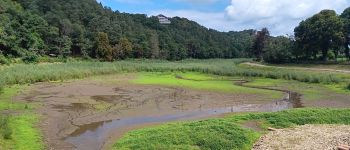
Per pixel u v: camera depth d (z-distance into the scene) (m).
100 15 156.25
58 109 39.28
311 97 50.31
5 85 52.53
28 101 42.97
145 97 48.97
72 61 107.19
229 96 50.88
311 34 106.69
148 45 151.00
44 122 33.06
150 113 38.78
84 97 47.56
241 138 26.14
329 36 101.62
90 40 131.25
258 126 30.66
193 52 184.75
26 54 95.31
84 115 37.03
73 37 126.12
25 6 137.88
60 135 29.45
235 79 75.88
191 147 24.52
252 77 79.81
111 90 54.81
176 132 27.12
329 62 99.75
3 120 27.67
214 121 30.67
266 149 24.28
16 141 26.12
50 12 136.62
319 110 34.72
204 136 26.02
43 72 65.31
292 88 60.19
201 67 93.62
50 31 114.44
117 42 138.12
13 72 62.06
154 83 64.81
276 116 32.66
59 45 115.69
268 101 47.41
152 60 141.00
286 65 108.94
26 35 100.69
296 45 115.19
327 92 54.69
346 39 102.88
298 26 113.81
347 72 78.00
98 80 68.38
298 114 33.22
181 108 41.75
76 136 29.42
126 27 160.25
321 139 25.97
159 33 179.88
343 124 31.34
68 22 127.75
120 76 77.62
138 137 27.31
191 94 52.25
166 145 24.80
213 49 195.12
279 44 128.25
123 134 29.94
